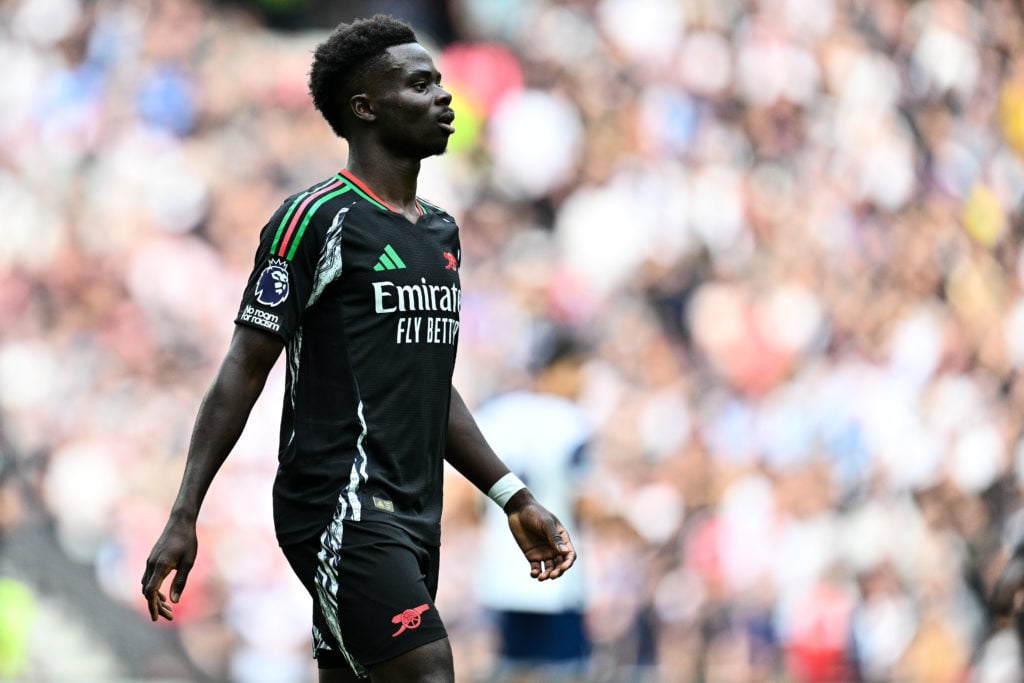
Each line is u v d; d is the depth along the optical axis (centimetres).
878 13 4628
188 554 1029
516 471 2612
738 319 4000
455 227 1165
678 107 4272
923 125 4562
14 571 3120
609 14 4328
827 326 4078
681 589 3538
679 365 3897
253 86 3938
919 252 4331
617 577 3400
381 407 1080
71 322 3497
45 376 3394
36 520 3216
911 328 4181
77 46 3816
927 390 4128
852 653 3612
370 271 1080
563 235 4006
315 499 1076
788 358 3984
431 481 1119
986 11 4806
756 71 4391
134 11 3897
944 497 3988
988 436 4128
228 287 3669
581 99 4197
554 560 1175
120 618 3162
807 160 4338
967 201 4503
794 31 4472
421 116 1113
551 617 2631
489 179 4044
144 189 3703
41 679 3059
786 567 3647
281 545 1101
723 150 4262
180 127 3822
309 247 1076
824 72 4475
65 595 3142
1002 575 1897
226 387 1059
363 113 1118
